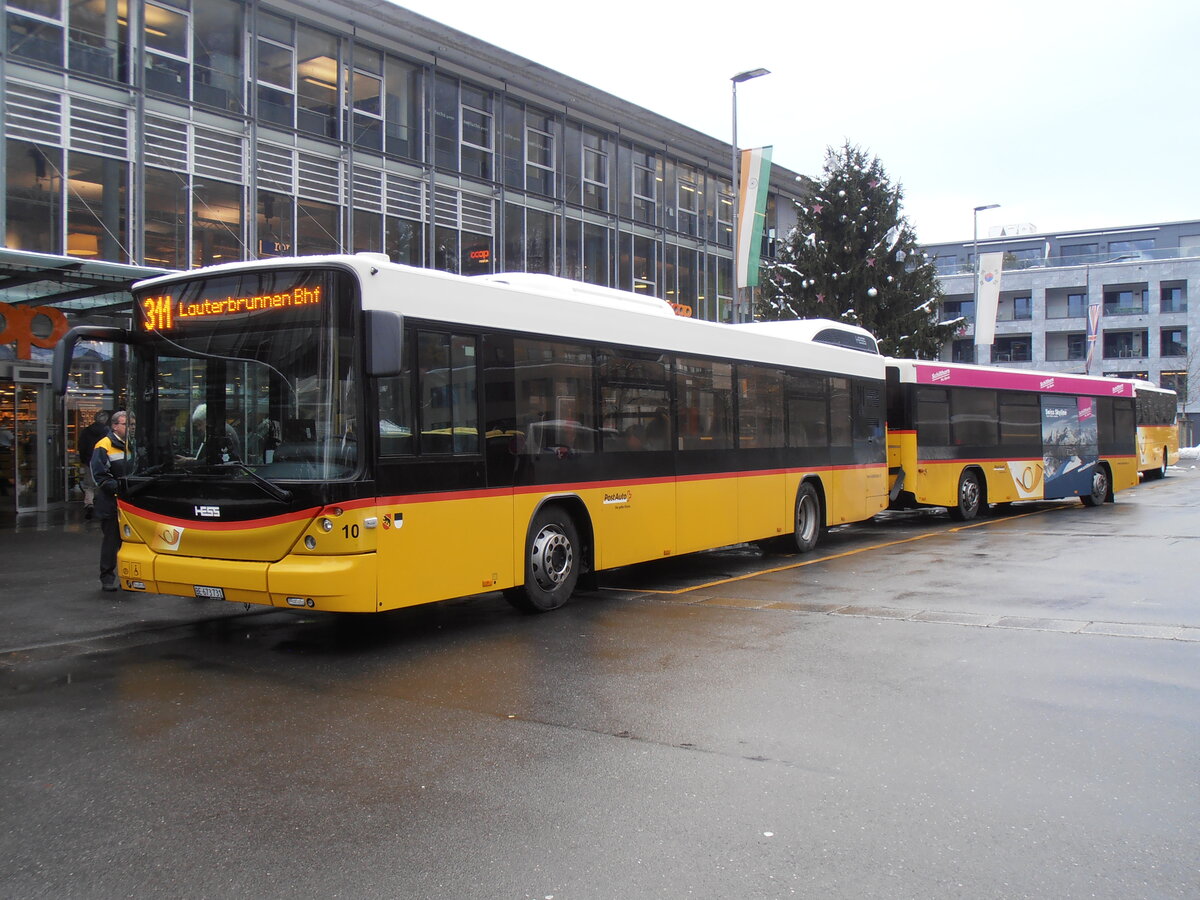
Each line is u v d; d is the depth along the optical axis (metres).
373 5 21.58
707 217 33.47
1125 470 23.84
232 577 7.45
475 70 24.58
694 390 11.34
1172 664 7.00
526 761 5.12
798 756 5.16
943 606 9.41
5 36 16.59
